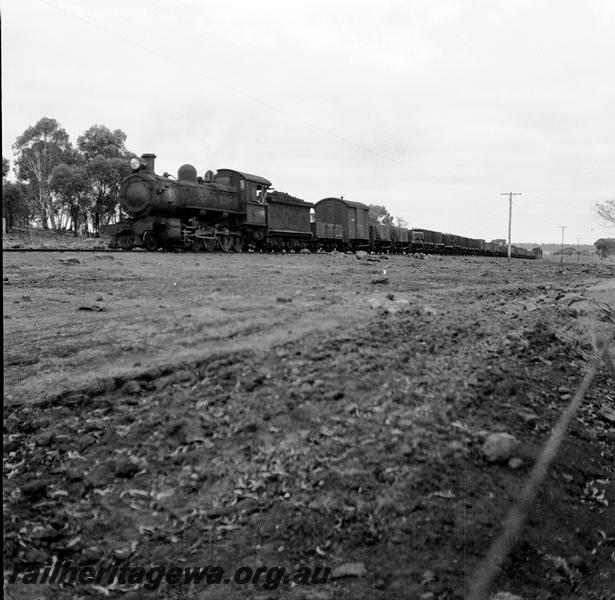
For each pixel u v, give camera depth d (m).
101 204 54.41
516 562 3.93
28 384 5.43
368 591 3.45
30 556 3.54
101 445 4.68
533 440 5.53
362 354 6.89
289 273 16.38
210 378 5.87
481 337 8.41
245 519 3.98
